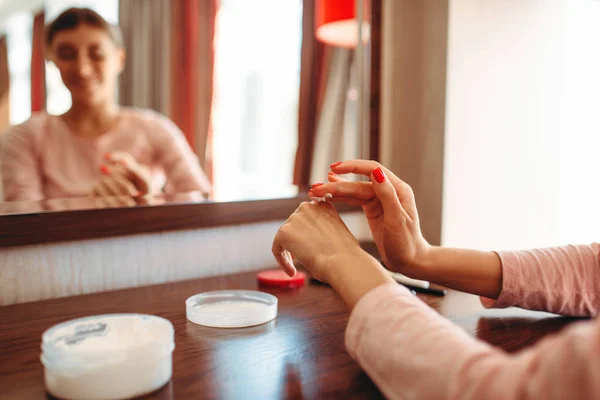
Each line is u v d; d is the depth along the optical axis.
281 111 1.53
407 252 0.52
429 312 0.35
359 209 0.99
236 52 1.86
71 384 0.36
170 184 1.62
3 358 0.45
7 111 2.16
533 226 1.01
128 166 1.10
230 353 0.46
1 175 1.36
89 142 1.47
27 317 0.57
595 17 1.02
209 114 2.02
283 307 0.62
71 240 0.65
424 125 0.95
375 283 0.39
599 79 1.05
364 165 0.54
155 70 2.18
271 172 1.57
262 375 0.41
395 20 1.02
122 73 2.24
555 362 0.24
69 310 0.60
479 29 0.91
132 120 1.57
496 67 0.94
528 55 0.97
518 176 0.99
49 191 1.41
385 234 0.52
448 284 0.54
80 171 1.46
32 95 2.09
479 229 0.96
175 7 2.08
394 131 1.04
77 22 1.36
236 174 1.82
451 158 0.90
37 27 2.12
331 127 1.24
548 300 0.53
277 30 1.55
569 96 1.02
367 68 1.08
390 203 0.50
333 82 1.23
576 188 1.04
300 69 1.41
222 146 1.97
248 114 1.78
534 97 0.99
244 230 0.84
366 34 1.07
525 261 0.54
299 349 0.47
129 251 0.72
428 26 0.93
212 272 0.81
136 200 0.83
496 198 0.97
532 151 1.00
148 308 0.61
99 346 0.40
